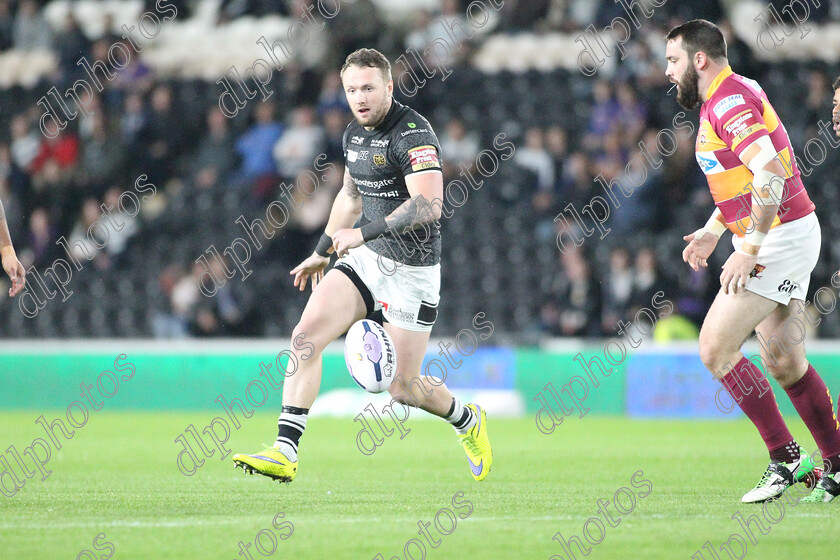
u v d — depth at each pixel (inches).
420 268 805.9
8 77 2832.2
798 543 585.9
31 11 2869.1
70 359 1956.2
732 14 2719.0
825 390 757.9
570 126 2396.7
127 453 1179.9
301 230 2137.1
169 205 2322.8
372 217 828.6
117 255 2293.3
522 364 1819.6
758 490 733.9
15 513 690.8
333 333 780.0
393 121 791.1
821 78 2277.3
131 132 2395.4
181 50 2883.9
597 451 1191.6
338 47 2383.1
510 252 2175.2
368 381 780.0
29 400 1962.4
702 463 1053.8
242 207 2277.3
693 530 625.0
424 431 1546.5
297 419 755.4
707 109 749.9
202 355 1925.4
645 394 1781.5
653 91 2190.0
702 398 1744.6
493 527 637.3
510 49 2689.5
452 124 2218.3
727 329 738.2
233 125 2427.4
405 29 2573.8
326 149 2212.1
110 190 2338.8
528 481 897.5
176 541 588.7
